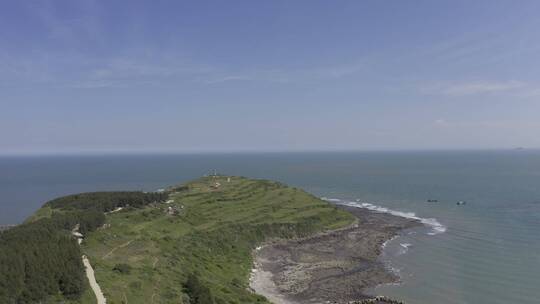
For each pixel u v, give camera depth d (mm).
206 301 74625
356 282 97000
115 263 87875
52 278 64750
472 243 127312
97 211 127875
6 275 60469
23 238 81125
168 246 108938
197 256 108812
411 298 86062
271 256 122562
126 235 112250
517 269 101625
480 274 98938
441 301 84000
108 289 69875
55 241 81938
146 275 81688
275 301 85875
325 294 89938
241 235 134500
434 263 109062
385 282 96188
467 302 83062
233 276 100438
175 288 78562
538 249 118812
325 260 116875
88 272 77125
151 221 133000
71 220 109938
